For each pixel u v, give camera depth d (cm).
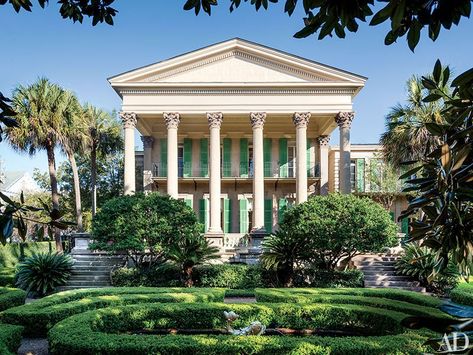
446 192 241
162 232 1720
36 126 2280
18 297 1177
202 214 2942
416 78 2056
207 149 2973
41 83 2338
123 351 620
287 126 2972
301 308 956
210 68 2608
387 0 209
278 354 611
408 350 609
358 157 3100
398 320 828
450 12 211
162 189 2972
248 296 1594
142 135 2952
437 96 281
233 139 2989
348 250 1730
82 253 2095
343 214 1712
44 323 931
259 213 2494
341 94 2578
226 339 643
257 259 1967
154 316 934
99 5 397
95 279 1842
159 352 616
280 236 1692
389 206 2914
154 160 2980
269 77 2605
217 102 2577
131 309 922
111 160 4019
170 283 1728
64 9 401
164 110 2572
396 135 2031
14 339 748
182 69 2600
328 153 3195
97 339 652
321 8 233
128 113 2555
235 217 2952
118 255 2050
